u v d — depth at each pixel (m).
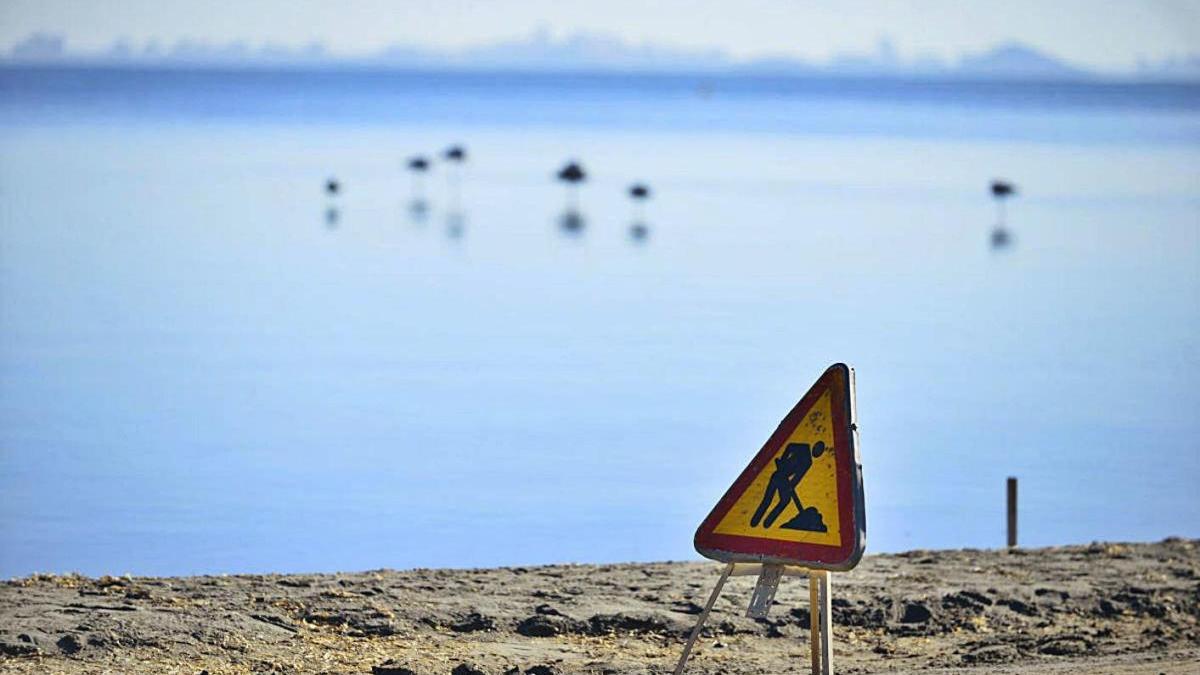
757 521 15.91
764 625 23.12
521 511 37.28
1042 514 38.44
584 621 22.72
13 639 19.98
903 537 36.19
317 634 21.53
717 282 84.94
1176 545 29.89
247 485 39.59
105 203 122.44
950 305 77.38
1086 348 64.88
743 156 194.88
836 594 25.20
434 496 38.84
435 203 131.00
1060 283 86.81
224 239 102.75
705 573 26.27
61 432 45.56
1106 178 162.75
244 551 33.28
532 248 101.19
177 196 130.00
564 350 62.28
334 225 113.44
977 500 40.03
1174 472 42.81
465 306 74.88
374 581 24.69
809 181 157.75
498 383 55.09
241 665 19.80
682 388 54.47
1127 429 48.91
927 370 59.50
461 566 31.83
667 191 144.88
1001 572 27.20
